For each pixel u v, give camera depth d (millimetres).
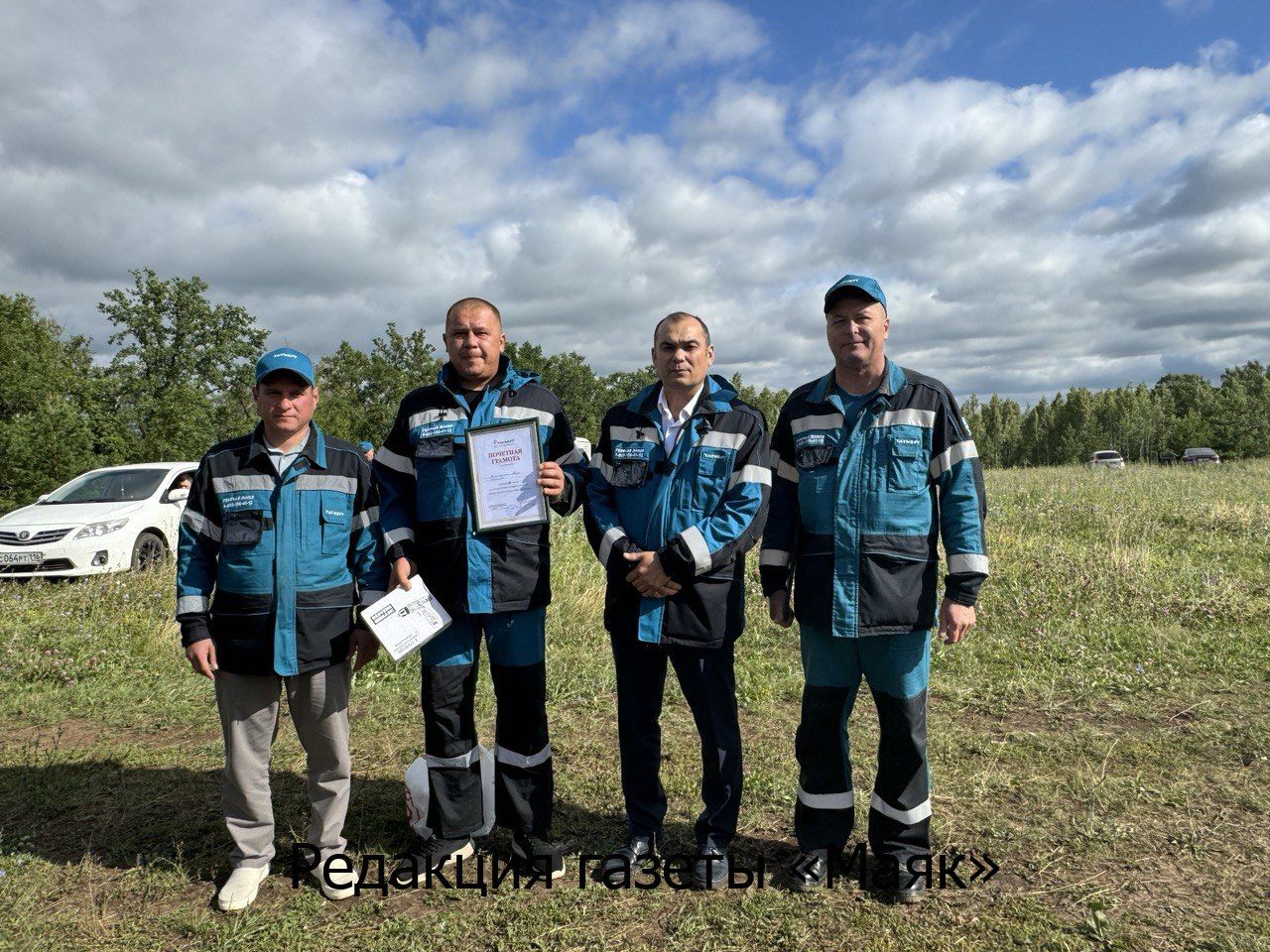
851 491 2598
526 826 2773
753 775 3586
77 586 7625
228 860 2982
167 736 4387
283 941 2453
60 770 3859
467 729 2877
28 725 4574
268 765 2850
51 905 2693
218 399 34656
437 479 2803
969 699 4516
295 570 2721
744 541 2656
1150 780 3400
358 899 2682
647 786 2840
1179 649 5273
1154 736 3906
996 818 3105
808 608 2652
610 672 5172
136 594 7324
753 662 5344
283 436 2779
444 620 2693
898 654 2609
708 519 2668
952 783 3430
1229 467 22938
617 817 3271
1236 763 3562
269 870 2879
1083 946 2305
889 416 2596
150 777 3775
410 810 3066
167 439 19562
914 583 2568
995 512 11414
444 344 2889
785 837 3051
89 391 22125
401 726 4395
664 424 2830
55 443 14391
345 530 2838
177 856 3014
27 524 8492
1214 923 2389
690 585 2670
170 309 34562
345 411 36812
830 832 2730
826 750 2734
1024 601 6457
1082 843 2889
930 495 2627
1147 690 4578
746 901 2572
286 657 2682
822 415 2689
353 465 2908
